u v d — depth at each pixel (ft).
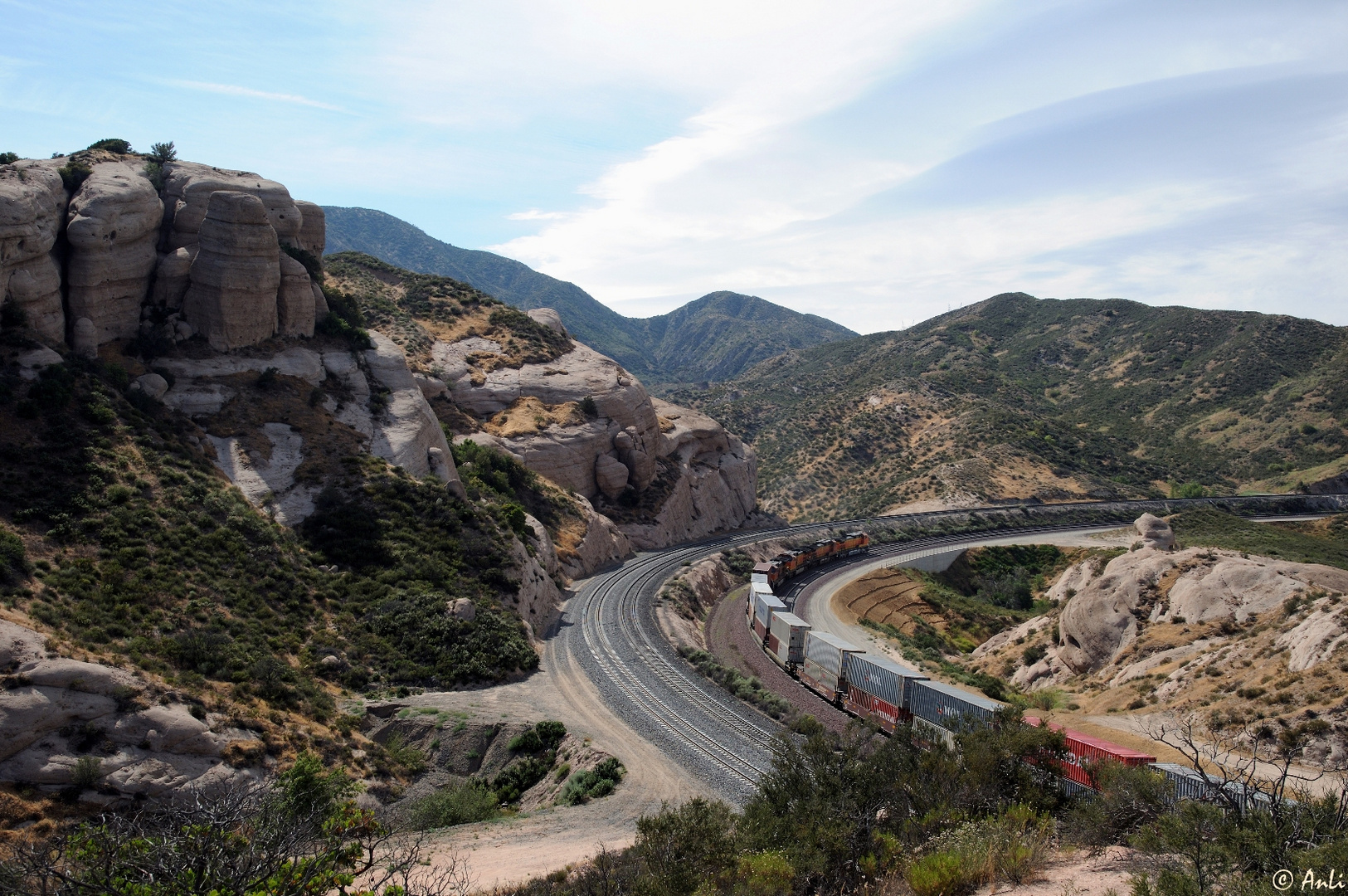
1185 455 550.36
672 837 64.34
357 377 216.54
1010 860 56.59
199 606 123.75
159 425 163.12
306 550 161.58
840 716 142.20
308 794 83.20
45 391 144.77
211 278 192.65
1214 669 142.72
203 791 85.92
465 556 178.91
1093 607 196.54
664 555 283.38
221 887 37.99
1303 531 359.25
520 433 288.51
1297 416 545.03
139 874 39.45
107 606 112.57
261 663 114.83
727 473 393.50
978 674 198.29
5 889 37.65
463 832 92.58
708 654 171.53
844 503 493.36
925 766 76.84
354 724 115.85
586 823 95.35
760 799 77.15
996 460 489.67
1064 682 191.83
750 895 55.21
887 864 60.80
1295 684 119.96
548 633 179.93
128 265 181.57
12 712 81.05
